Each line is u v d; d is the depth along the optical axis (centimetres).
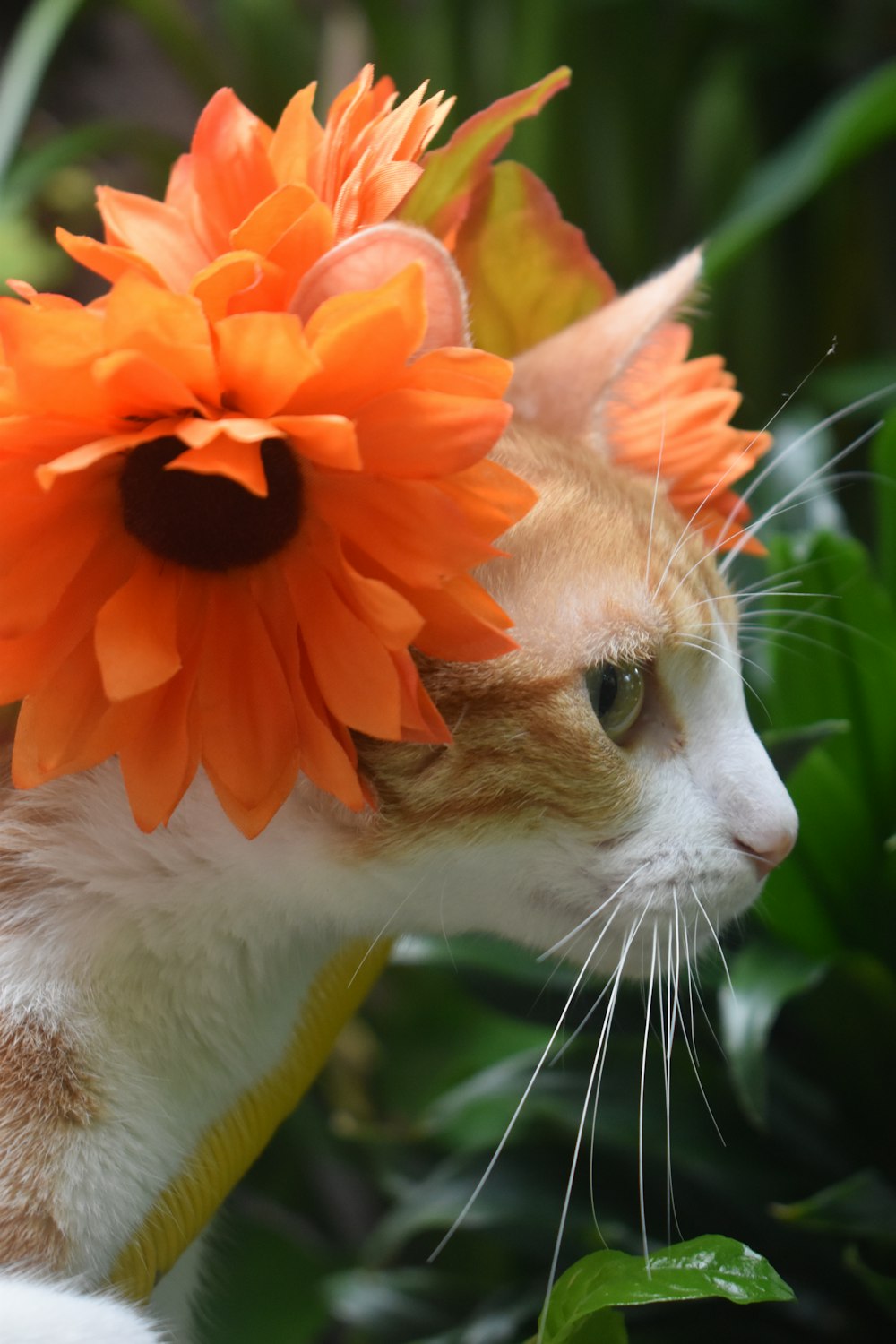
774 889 73
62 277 111
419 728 61
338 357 59
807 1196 75
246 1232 85
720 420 70
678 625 66
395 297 59
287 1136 89
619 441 70
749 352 113
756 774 67
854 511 105
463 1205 76
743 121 117
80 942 65
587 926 67
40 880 66
